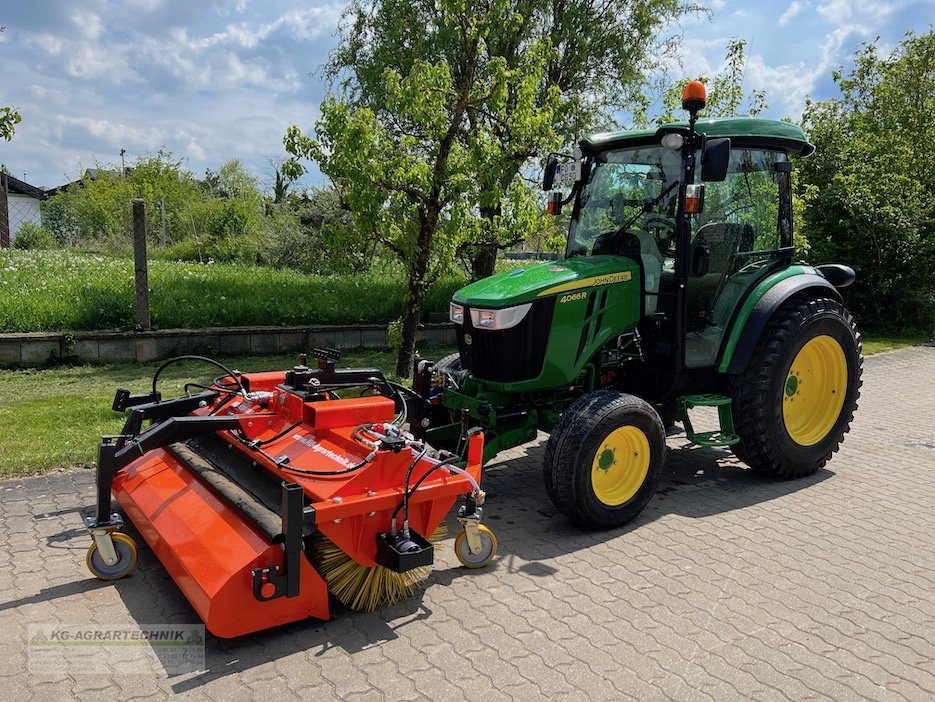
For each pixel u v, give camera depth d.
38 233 26.86
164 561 3.80
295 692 3.12
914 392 9.36
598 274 5.06
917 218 13.90
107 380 8.41
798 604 3.96
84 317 9.70
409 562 3.51
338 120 7.33
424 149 8.90
